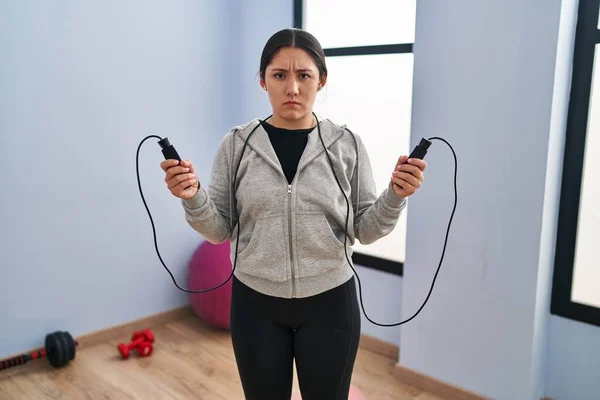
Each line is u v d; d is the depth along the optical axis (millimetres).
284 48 1075
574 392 1938
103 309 2533
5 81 2076
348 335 1169
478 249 1927
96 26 2305
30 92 2148
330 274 1149
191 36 2650
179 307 2844
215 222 1139
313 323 1147
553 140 1749
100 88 2355
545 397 2008
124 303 2611
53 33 2180
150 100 2541
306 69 1080
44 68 2174
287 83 1082
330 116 2680
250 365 1148
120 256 2555
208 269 2561
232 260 1214
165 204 2697
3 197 2137
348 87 2578
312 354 1150
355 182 1196
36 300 2297
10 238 2182
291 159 1141
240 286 1184
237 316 1178
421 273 2104
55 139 2248
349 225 1157
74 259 2393
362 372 2289
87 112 2330
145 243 2645
